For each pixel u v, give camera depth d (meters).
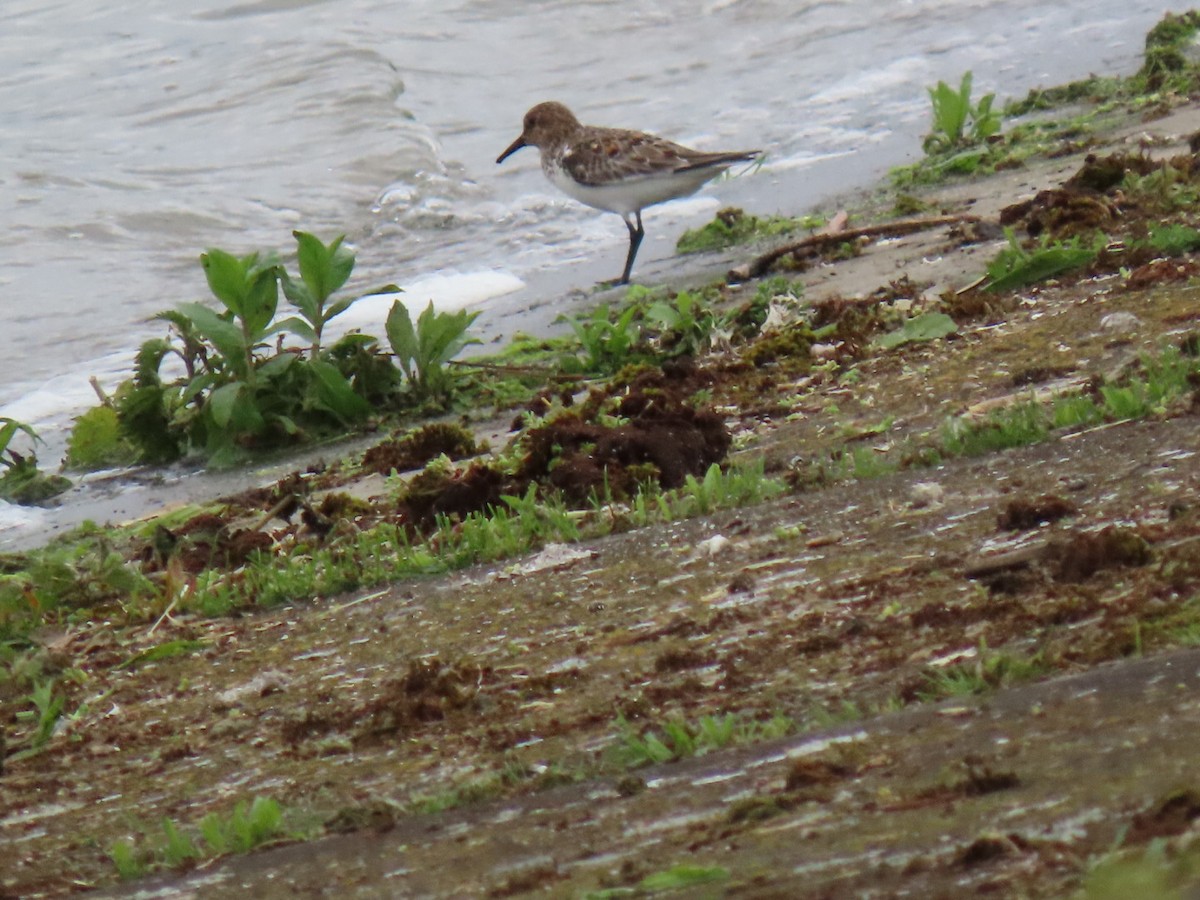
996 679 4.99
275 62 28.88
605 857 4.25
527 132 19.34
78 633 9.38
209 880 5.05
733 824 4.23
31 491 13.54
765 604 6.75
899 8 29.41
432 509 9.83
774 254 15.54
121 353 17.92
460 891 4.29
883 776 4.28
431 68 28.91
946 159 18.61
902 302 12.56
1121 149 16.69
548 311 16.62
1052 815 3.58
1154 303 10.70
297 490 11.17
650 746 5.23
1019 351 10.45
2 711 8.08
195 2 33.38
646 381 11.88
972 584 6.27
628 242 19.69
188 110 27.39
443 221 22.19
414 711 6.43
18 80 29.47
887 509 7.68
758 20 29.98
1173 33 21.70
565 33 30.39
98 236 22.00
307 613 8.69
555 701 6.25
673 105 25.83
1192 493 6.66
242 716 7.14
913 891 3.39
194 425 14.07
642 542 8.20
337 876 4.76
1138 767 3.73
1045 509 6.86
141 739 7.14
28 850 5.92
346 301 14.07
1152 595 5.48
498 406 13.59
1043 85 22.28
